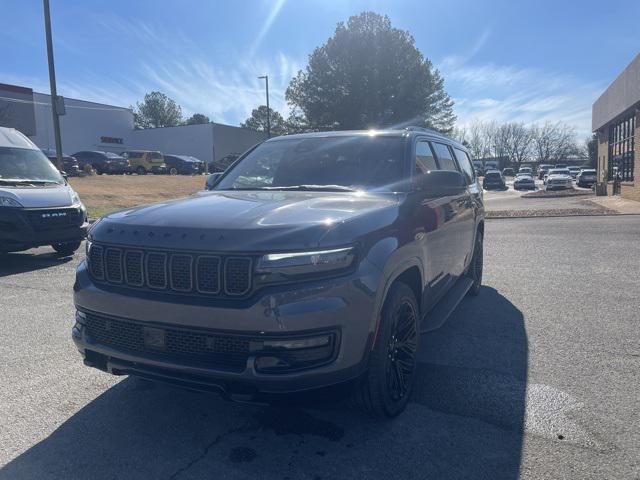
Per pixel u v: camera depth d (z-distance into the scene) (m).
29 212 8.90
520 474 2.89
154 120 110.75
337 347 2.94
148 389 4.04
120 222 3.36
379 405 3.34
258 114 102.31
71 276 8.38
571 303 6.41
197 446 3.23
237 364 2.90
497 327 5.48
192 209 3.43
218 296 2.92
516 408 3.65
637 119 23.00
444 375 4.23
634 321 5.63
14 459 3.08
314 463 3.04
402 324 3.60
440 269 4.62
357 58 44.53
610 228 13.80
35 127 43.22
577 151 111.12
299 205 3.45
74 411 3.68
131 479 2.90
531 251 10.42
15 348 4.94
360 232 3.12
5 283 7.84
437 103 47.97
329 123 46.47
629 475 2.86
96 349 3.30
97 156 39.19
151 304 3.03
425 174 4.03
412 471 2.94
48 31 19.28
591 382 4.07
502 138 114.12
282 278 2.86
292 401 2.92
